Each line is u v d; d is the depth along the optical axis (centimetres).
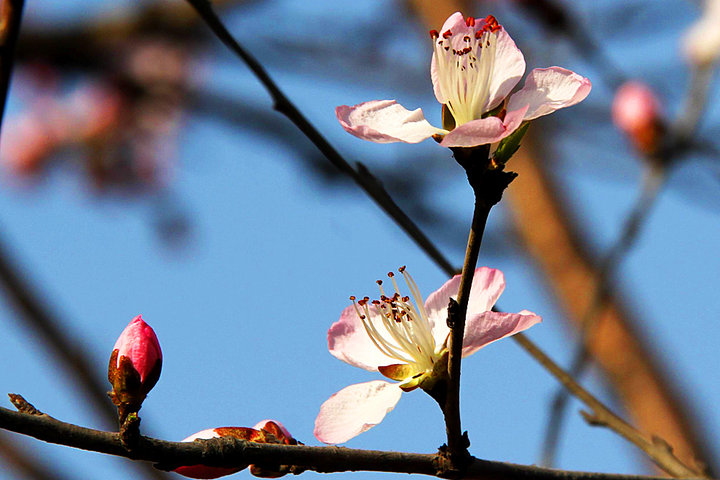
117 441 56
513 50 58
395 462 58
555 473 59
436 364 58
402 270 60
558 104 57
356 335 60
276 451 57
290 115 64
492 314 58
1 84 60
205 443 57
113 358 58
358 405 59
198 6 64
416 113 58
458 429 58
